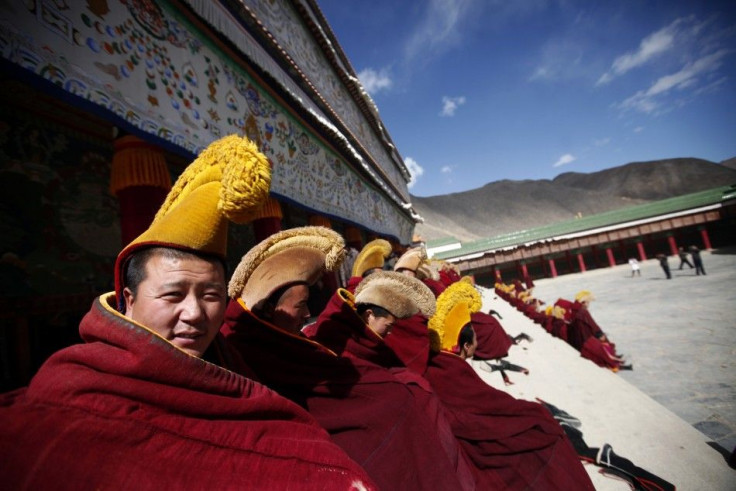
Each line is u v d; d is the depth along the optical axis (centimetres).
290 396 126
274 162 471
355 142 972
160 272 66
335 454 78
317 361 132
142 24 254
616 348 1038
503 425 212
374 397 135
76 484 47
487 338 364
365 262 359
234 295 133
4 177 371
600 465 285
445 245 3772
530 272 3681
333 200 704
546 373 518
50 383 54
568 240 3219
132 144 261
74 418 50
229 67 382
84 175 440
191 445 59
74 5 196
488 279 3625
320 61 995
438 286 426
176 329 66
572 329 908
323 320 181
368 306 187
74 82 186
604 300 1875
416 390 165
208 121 320
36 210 391
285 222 827
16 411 50
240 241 713
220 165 73
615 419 357
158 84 260
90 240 434
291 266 129
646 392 703
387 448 123
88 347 59
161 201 264
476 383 238
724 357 805
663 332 1104
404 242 1733
